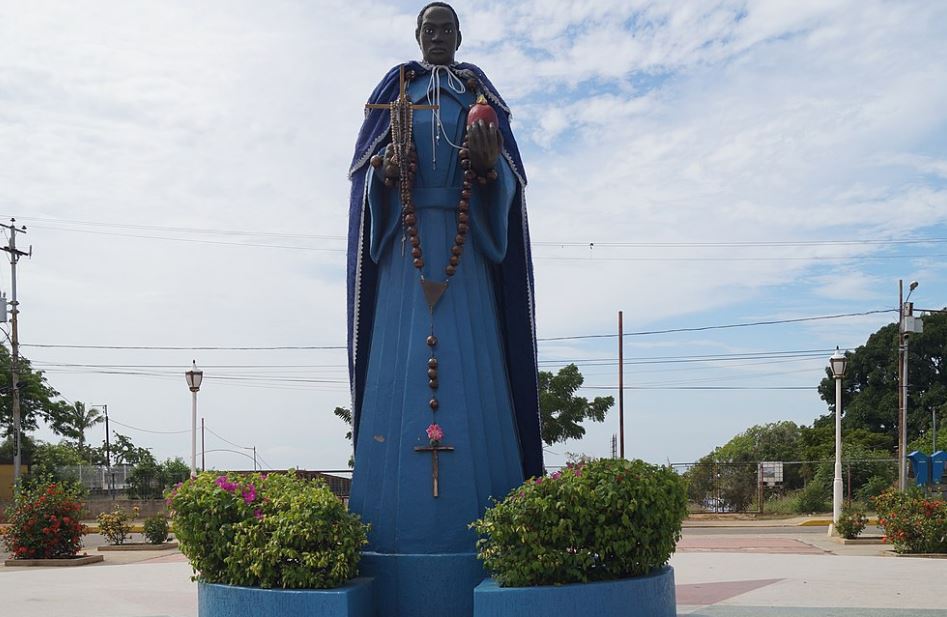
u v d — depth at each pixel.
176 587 13.14
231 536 8.52
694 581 12.71
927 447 50.88
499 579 8.08
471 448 9.35
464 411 9.39
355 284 10.11
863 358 59.19
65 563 20.17
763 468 44.53
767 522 36.53
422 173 9.86
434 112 9.86
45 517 20.86
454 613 8.80
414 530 9.11
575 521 8.06
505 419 9.91
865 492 42.75
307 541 8.27
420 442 9.30
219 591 8.47
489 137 9.41
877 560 15.87
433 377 9.38
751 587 11.92
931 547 18.89
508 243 10.20
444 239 9.78
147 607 11.05
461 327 9.62
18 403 43.12
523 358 10.25
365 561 8.98
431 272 9.71
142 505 44.12
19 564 20.31
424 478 9.22
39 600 11.77
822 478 45.69
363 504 9.51
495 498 9.51
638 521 8.20
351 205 10.20
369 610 8.60
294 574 8.16
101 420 73.50
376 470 9.53
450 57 10.34
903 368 37.12
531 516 8.05
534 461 10.28
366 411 9.83
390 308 9.80
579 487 8.06
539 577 8.02
